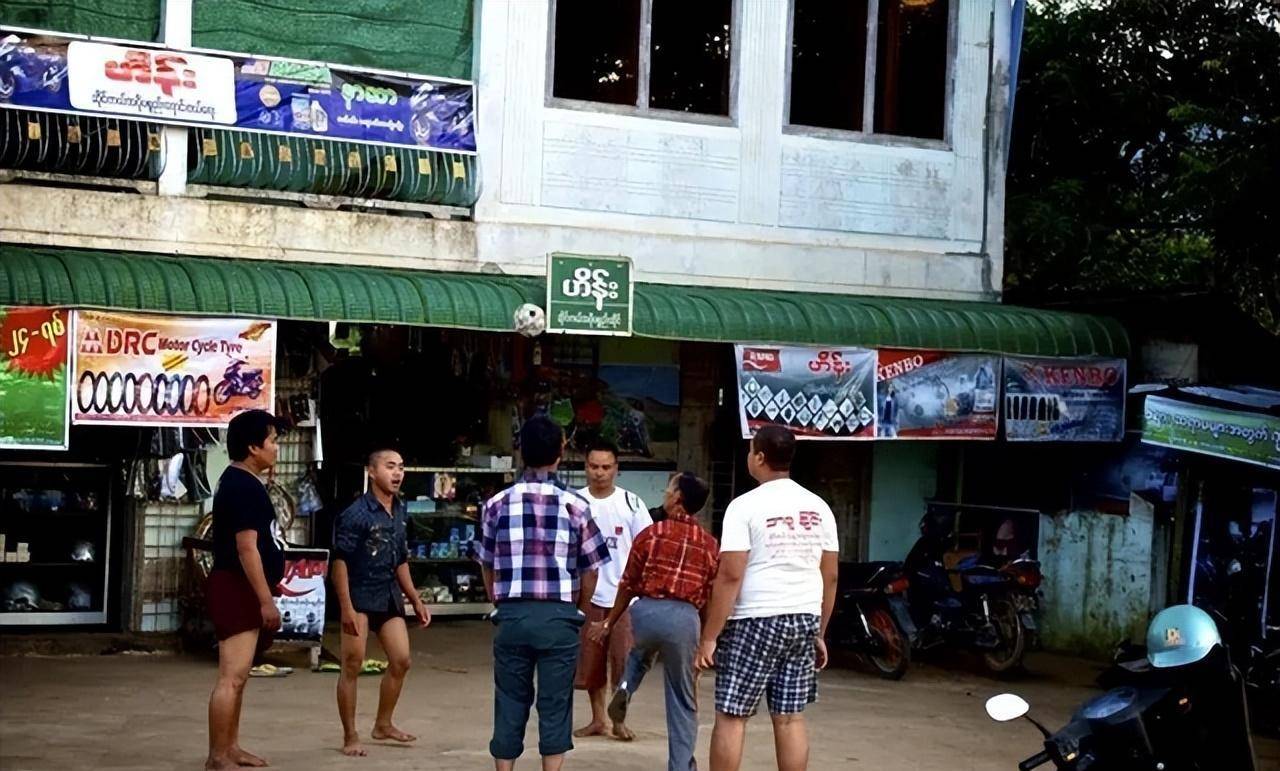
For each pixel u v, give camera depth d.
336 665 12.48
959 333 13.78
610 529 10.05
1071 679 13.31
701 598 8.59
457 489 14.70
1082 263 17.52
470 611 14.77
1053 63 17.08
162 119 12.15
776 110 14.41
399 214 13.13
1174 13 17.22
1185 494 13.60
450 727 10.25
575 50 13.74
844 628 13.26
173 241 12.28
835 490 15.65
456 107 13.23
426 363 14.72
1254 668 11.30
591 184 13.73
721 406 15.44
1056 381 14.18
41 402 10.88
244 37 12.59
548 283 12.39
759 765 9.62
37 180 11.90
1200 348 13.95
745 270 14.28
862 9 14.81
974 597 13.25
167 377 11.27
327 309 11.65
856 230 14.73
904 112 15.04
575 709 11.28
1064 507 14.68
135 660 12.28
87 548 12.84
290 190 12.70
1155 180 17.48
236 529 8.34
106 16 12.13
